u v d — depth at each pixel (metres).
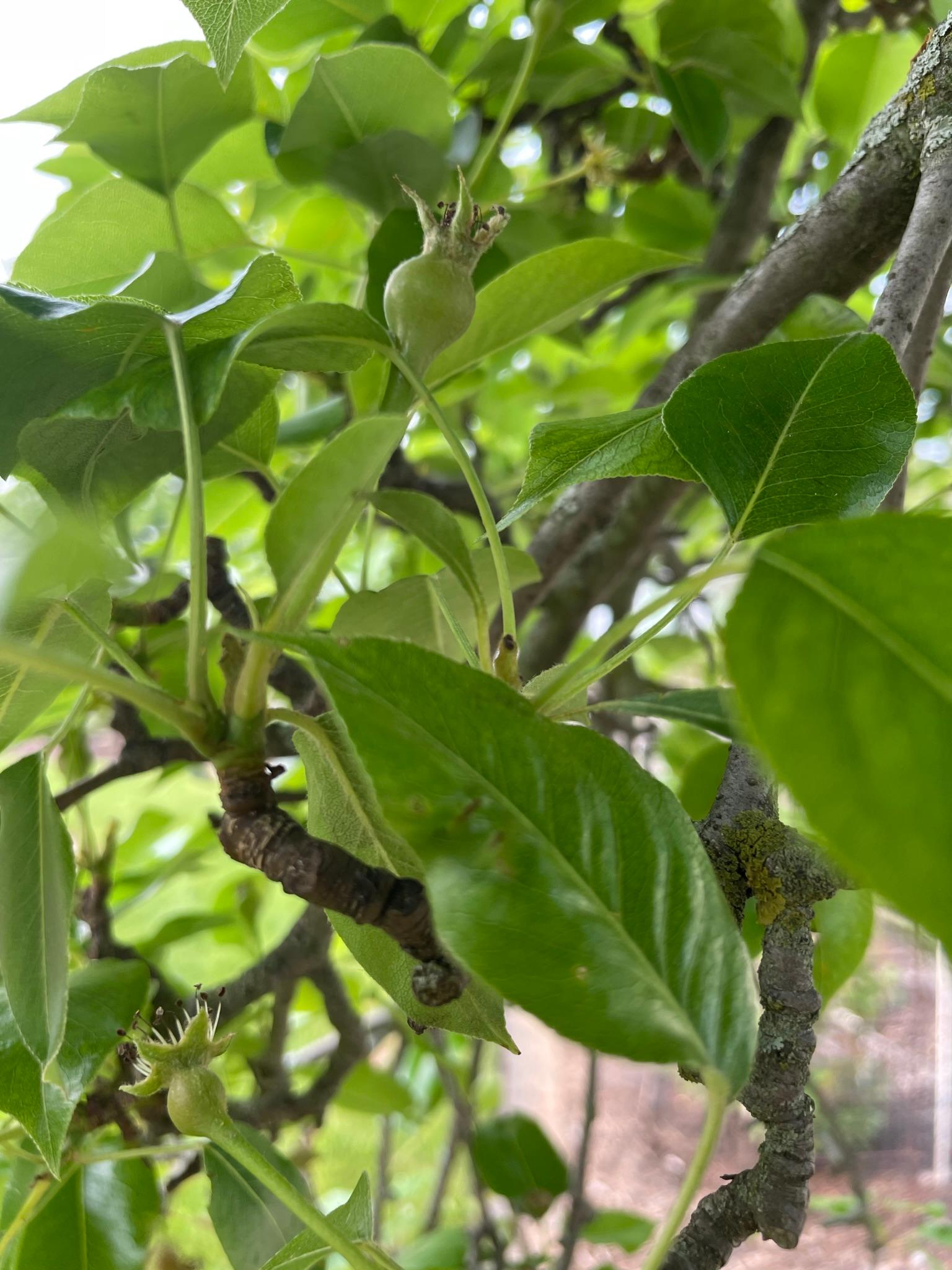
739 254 0.49
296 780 0.53
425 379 0.32
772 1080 0.20
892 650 0.16
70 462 0.24
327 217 0.51
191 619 0.19
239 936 0.55
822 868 0.20
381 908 0.19
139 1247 0.31
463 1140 0.59
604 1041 0.16
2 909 0.23
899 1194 1.49
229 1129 0.21
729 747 0.26
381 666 0.17
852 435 0.21
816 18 0.50
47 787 0.24
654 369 0.67
